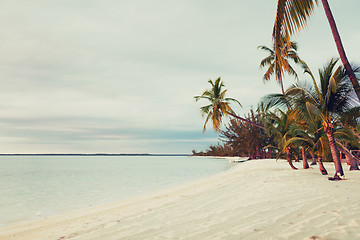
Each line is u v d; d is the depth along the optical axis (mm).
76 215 7219
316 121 11477
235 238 3459
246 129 40438
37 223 6504
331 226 3545
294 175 11000
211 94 23906
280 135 15328
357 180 8734
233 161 44000
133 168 39438
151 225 4758
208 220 4660
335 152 10016
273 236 3377
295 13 5809
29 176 25484
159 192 11039
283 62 6289
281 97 11227
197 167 36344
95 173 29062
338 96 9734
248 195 6969
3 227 6340
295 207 4934
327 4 5840
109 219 5914
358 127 13367
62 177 23922
